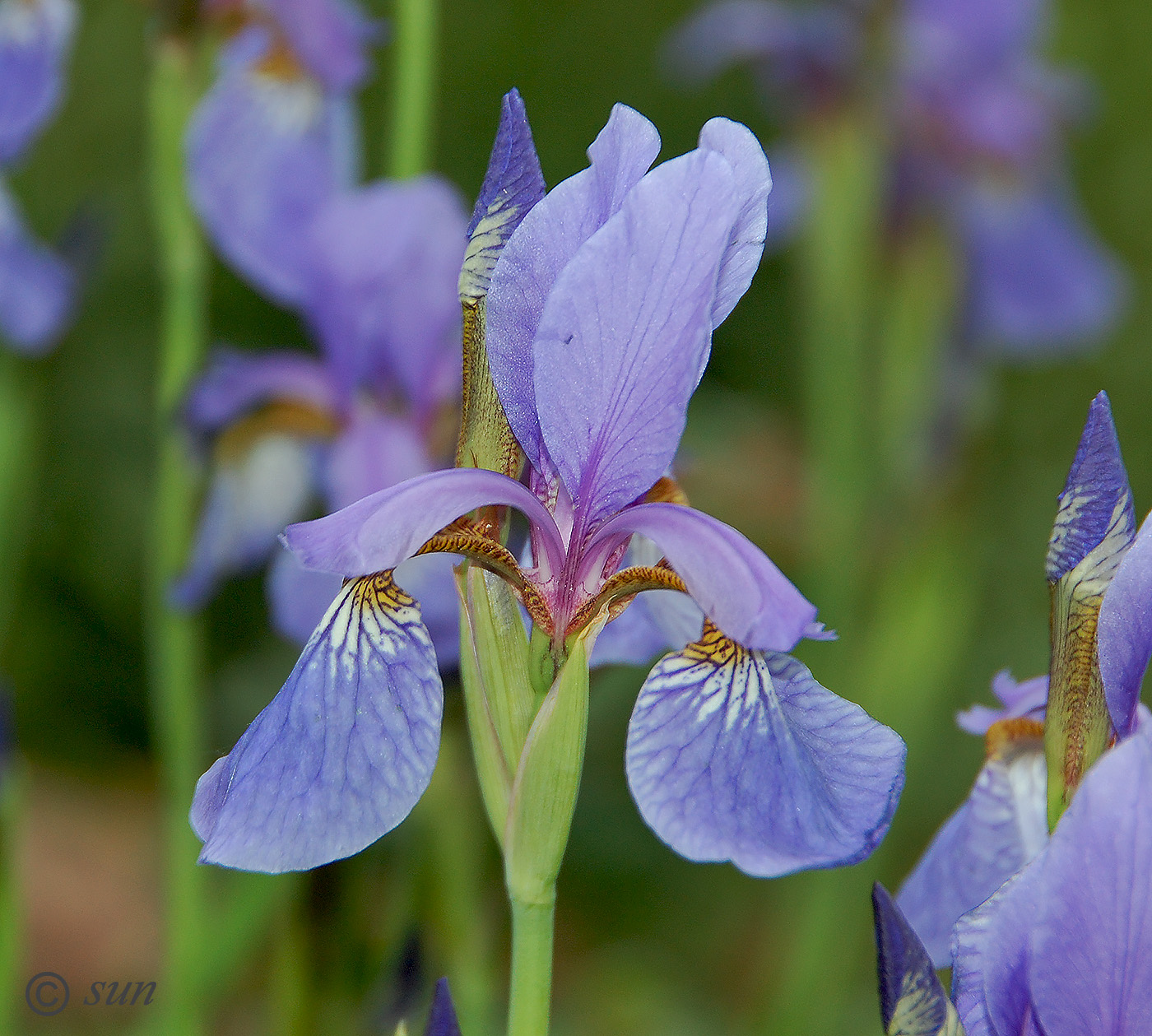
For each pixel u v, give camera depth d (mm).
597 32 1764
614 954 1190
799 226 1223
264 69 759
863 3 1181
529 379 516
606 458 512
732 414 1281
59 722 1529
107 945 1286
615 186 512
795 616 495
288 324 1384
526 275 514
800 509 1282
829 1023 1010
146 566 1422
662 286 505
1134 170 1699
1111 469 496
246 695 860
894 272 1164
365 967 643
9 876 680
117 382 1408
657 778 500
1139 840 482
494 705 514
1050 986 484
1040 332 1337
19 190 1454
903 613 1012
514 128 514
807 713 511
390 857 646
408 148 707
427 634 510
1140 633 495
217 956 700
